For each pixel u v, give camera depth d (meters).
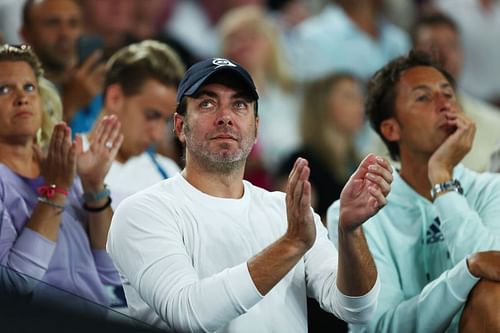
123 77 15.58
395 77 14.30
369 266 11.27
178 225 11.48
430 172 13.56
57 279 13.24
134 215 11.42
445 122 13.90
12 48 13.66
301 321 11.88
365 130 23.64
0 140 13.38
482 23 28.41
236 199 11.91
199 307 10.65
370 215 10.95
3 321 7.73
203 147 11.67
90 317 7.88
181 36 26.62
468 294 12.72
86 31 23.53
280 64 25.95
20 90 13.38
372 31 26.80
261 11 27.17
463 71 28.44
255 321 11.52
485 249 13.10
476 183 14.08
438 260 13.71
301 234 10.71
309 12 27.91
